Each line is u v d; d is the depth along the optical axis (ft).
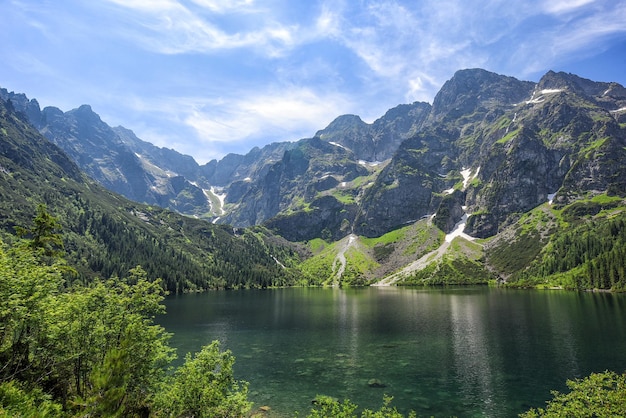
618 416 77.30
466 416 146.51
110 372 80.07
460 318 377.91
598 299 483.92
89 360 100.17
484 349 246.27
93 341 99.09
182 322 393.70
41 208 166.50
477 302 512.63
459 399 163.43
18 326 84.69
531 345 249.96
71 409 82.53
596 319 333.01
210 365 106.01
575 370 195.52
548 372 194.59
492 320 355.97
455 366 211.41
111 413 77.61
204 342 288.51
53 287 93.66
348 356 241.35
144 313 117.50
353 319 398.83
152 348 107.86
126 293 113.09
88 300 102.78
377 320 386.11
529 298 537.24
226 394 110.32
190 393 99.96
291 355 246.88
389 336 301.22
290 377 199.00
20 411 64.34
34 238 164.55
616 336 264.11
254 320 405.18
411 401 162.20
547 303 463.83
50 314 85.76
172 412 99.55
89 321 99.14
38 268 89.51
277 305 556.10
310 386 184.44
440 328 327.06
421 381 188.14
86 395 92.68
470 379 188.85
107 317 102.73
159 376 112.68
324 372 207.21
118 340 99.76
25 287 81.15
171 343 284.61
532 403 156.97
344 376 199.31
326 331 332.39
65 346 95.35
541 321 337.11
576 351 230.27
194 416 99.40
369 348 262.06
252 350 262.67
